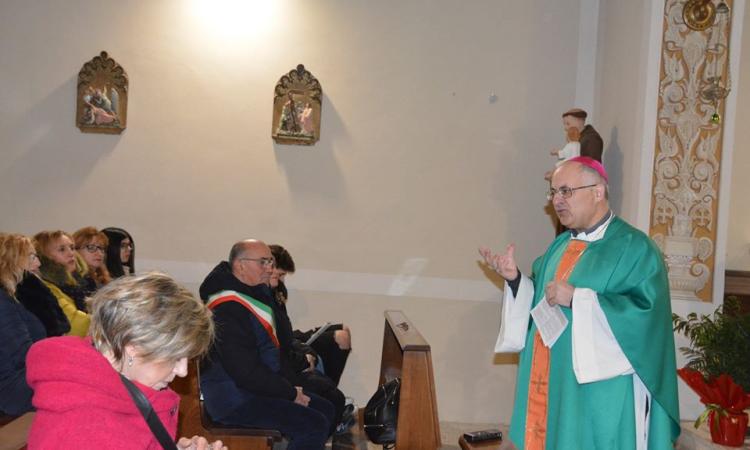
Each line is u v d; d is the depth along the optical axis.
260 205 5.95
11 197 5.88
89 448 1.36
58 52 5.89
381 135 5.97
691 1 4.79
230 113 5.94
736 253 5.68
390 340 4.99
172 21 5.92
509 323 3.05
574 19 5.98
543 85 5.98
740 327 3.83
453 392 5.93
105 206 5.91
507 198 5.96
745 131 5.69
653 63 4.80
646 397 2.77
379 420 4.05
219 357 3.51
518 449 2.80
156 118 5.91
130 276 1.57
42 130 5.89
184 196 5.93
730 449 3.59
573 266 2.91
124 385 1.48
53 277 4.04
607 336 2.66
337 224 5.96
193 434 3.54
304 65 5.96
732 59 4.80
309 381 4.18
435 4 5.98
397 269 5.96
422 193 5.97
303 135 5.91
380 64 5.96
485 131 5.97
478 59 5.98
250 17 5.94
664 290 2.74
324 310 5.95
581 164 2.91
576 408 2.74
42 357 1.43
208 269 5.92
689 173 4.81
